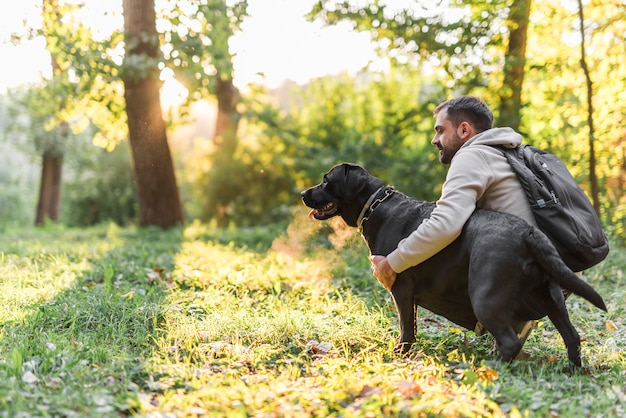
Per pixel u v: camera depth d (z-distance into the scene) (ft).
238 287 21.30
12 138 82.48
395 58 37.73
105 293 18.58
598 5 34.27
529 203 12.67
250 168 66.69
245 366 13.25
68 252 29.35
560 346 14.94
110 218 94.43
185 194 83.97
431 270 13.15
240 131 77.00
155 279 21.85
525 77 38.78
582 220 12.51
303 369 13.20
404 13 36.04
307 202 14.53
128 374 12.14
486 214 12.67
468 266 12.60
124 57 38.55
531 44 38.81
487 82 37.55
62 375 11.74
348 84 70.33
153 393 11.50
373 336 15.58
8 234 48.83
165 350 13.97
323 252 29.84
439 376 12.07
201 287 21.42
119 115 44.83
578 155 35.53
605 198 34.45
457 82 37.63
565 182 12.91
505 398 11.07
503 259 11.89
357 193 14.15
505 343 11.96
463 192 12.76
